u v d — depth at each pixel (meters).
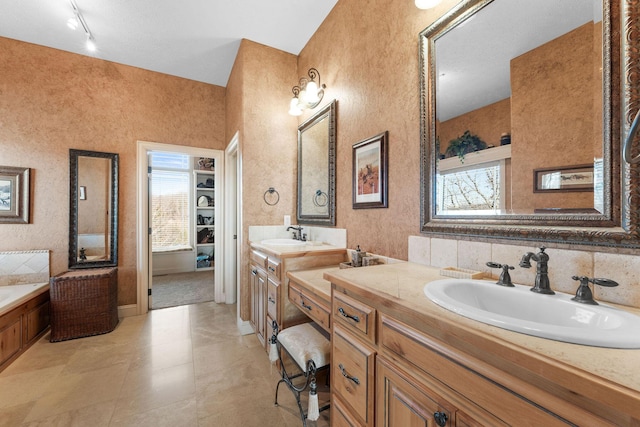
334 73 2.17
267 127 2.66
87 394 1.65
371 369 0.92
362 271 1.23
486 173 1.14
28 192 2.57
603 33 0.82
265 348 2.07
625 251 0.77
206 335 2.47
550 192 0.94
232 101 3.05
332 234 2.18
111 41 2.58
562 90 0.92
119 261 2.92
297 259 1.82
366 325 0.95
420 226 1.41
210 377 1.83
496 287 0.94
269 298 1.98
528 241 0.99
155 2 2.10
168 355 2.11
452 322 0.64
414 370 0.76
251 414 1.50
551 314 0.80
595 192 0.83
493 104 1.12
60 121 2.70
